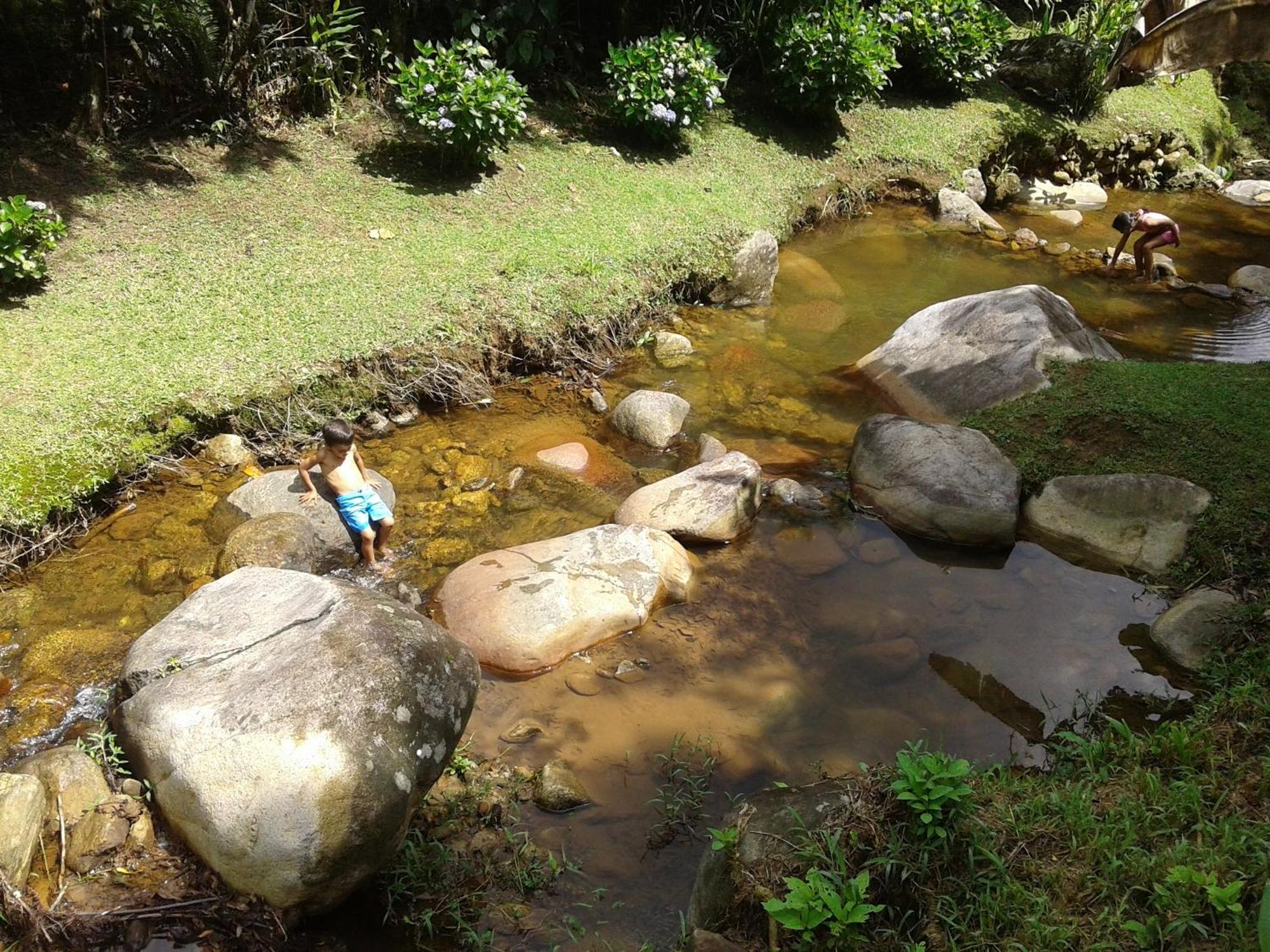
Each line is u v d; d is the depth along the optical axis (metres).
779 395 7.11
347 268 7.00
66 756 3.60
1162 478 5.39
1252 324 8.73
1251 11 6.36
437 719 3.51
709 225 8.62
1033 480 5.72
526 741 4.16
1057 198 11.98
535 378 6.98
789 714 4.37
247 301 6.48
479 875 3.57
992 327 6.89
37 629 4.53
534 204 8.37
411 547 5.32
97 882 3.26
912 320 7.45
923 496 5.57
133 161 7.46
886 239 10.16
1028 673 4.66
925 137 11.43
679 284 8.20
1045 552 5.53
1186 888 2.93
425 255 7.32
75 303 6.13
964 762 3.40
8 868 3.21
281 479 5.27
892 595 5.18
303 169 8.02
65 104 7.39
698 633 4.84
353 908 3.43
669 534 5.38
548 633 4.56
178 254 6.77
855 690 4.52
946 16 12.23
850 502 5.91
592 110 10.20
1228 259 10.58
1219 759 3.64
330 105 8.65
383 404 6.31
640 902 3.50
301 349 6.14
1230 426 5.79
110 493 5.30
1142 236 9.73
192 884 3.25
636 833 3.77
